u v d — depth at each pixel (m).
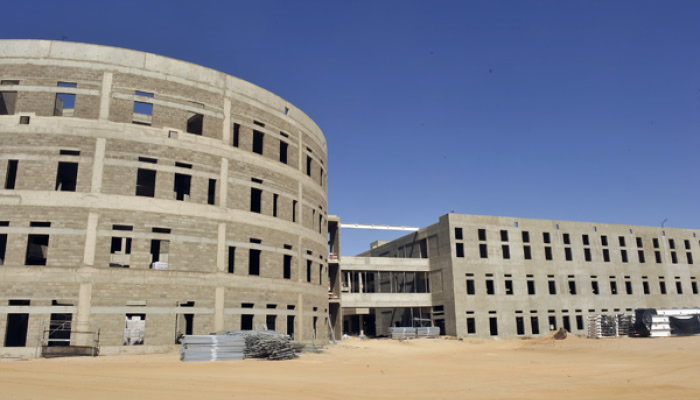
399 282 76.19
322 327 48.88
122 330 33.72
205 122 39.91
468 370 27.84
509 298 67.19
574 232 73.75
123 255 38.78
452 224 67.00
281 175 45.00
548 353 43.59
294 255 44.88
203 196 38.47
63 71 36.09
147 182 43.03
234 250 40.06
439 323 68.56
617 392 19.25
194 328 36.09
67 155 34.91
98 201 34.69
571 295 70.94
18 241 33.03
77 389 16.56
